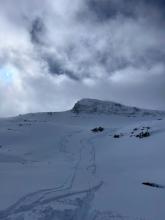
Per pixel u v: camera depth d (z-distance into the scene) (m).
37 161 46.12
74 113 161.00
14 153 53.41
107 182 30.41
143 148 45.91
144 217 21.17
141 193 25.62
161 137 50.53
